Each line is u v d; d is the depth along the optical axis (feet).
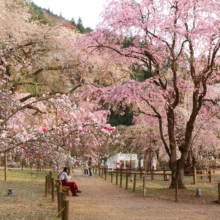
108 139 23.11
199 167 68.54
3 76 28.81
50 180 36.45
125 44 44.62
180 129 54.60
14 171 65.72
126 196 37.50
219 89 49.85
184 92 51.62
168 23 37.32
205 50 39.58
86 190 44.11
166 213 25.86
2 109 22.38
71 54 54.34
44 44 55.16
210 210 27.50
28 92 60.39
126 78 49.65
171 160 43.93
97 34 43.62
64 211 15.62
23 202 27.81
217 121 52.85
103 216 24.20
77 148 23.45
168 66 45.03
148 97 42.29
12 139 20.67
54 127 21.11
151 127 59.21
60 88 59.93
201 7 38.01
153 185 53.36
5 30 49.21
